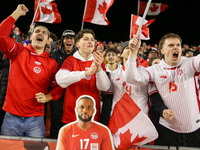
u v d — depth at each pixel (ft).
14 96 6.26
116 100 6.48
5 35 6.07
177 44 5.90
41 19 11.00
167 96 5.89
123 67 6.82
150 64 10.03
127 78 5.84
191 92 5.81
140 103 6.31
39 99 6.03
